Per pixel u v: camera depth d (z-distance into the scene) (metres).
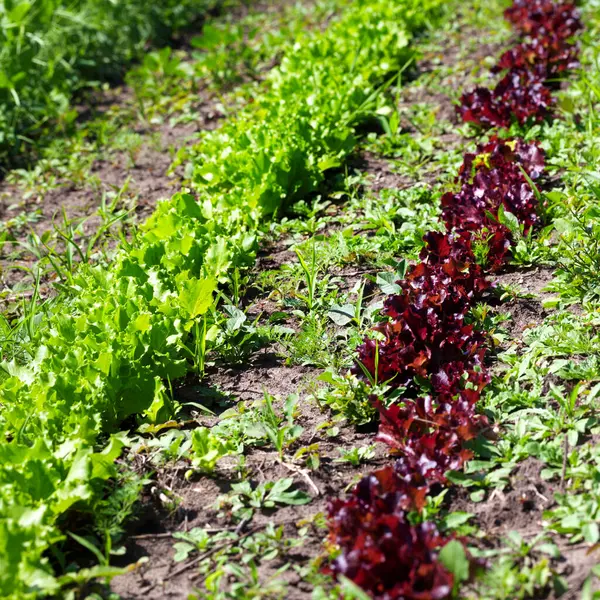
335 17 5.43
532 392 2.39
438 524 2.15
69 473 2.21
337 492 2.28
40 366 2.53
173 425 2.44
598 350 2.47
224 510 2.27
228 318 2.73
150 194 3.57
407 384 2.44
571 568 2.07
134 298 2.67
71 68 4.71
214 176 3.35
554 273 2.75
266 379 2.60
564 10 4.37
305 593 2.09
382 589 1.97
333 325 2.73
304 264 2.78
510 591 2.02
